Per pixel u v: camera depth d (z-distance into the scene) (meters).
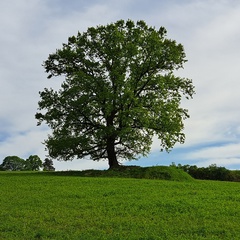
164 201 21.30
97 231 15.38
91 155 43.81
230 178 43.44
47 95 43.34
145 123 40.44
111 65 43.56
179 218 17.50
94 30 43.78
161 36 45.38
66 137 42.44
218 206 20.12
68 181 31.20
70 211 19.19
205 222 16.77
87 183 30.02
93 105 40.56
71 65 44.94
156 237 14.30
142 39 43.59
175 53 43.62
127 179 33.16
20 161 95.75
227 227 15.92
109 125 42.75
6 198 23.02
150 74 44.50
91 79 41.31
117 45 42.88
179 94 44.81
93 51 43.91
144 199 22.23
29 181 31.45
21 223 16.80
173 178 37.62
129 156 44.44
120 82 40.94
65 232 15.41
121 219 17.39
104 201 21.67
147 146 43.12
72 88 41.31
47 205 20.84
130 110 39.66
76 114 42.22
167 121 41.31
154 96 42.16
